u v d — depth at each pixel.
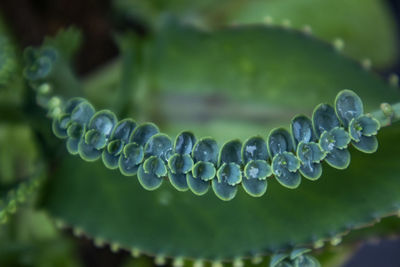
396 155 0.25
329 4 0.40
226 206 0.27
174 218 0.27
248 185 0.23
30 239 0.33
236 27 0.30
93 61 0.39
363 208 0.26
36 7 0.38
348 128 0.23
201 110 0.31
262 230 0.27
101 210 0.28
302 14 0.39
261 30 0.29
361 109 0.23
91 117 0.25
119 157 0.24
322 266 0.30
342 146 0.23
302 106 0.30
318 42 0.29
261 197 0.26
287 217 0.26
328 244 0.28
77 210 0.28
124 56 0.32
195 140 0.24
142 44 0.31
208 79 0.31
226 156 0.23
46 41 0.30
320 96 0.30
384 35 0.41
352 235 0.28
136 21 0.37
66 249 0.33
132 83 0.31
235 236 0.27
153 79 0.31
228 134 0.31
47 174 0.29
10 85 0.30
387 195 0.26
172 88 0.31
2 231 0.32
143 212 0.28
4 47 0.29
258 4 0.39
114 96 0.33
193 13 0.38
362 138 0.23
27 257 0.32
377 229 0.28
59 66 0.29
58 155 0.28
